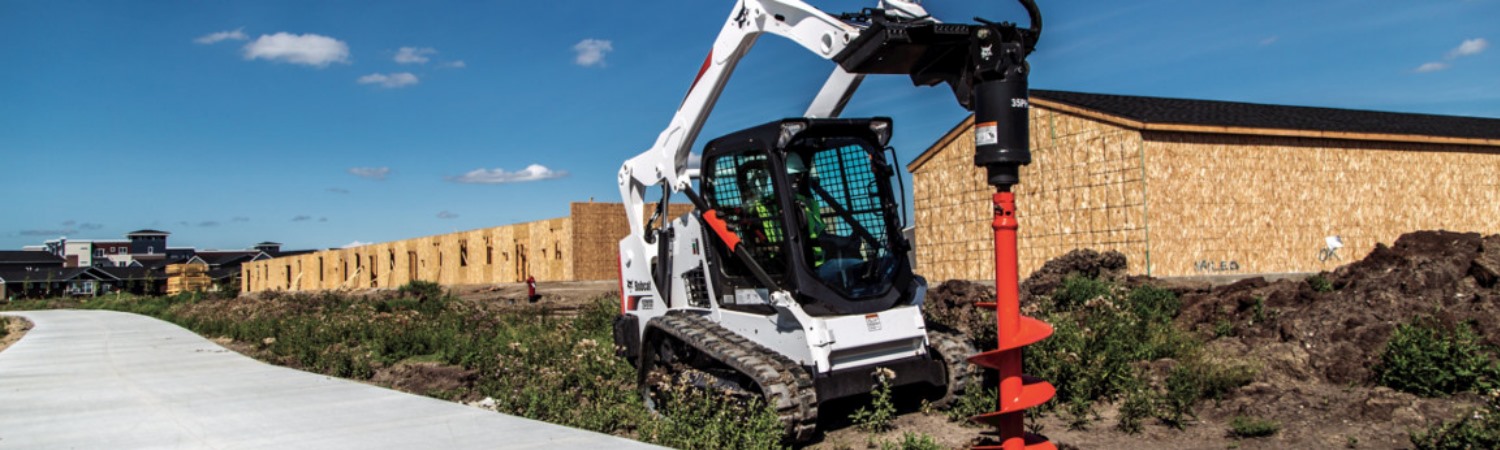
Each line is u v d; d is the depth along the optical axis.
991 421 5.42
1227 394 6.76
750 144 6.50
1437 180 17.78
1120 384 6.86
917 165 19.30
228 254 121.69
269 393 8.73
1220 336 8.88
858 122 6.45
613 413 6.99
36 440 6.68
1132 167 14.96
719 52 7.03
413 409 7.51
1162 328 8.77
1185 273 14.94
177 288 59.78
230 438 6.50
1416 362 6.28
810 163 6.50
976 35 4.39
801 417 5.88
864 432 6.42
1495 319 7.30
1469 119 23.02
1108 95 18.97
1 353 14.83
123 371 11.23
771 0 6.33
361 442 6.20
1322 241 16.30
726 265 7.09
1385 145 17.22
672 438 6.07
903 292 6.55
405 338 12.74
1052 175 16.56
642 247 8.60
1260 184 15.81
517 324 14.98
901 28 4.84
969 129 17.97
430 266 38.94
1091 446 5.76
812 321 6.01
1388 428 5.67
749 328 6.74
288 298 29.19
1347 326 7.41
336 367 11.03
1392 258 9.89
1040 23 4.66
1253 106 20.06
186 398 8.58
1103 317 8.62
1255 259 15.60
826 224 6.42
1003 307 4.52
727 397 6.20
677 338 7.55
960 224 18.25
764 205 6.54
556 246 29.31
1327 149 16.58
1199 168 15.30
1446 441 5.09
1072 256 13.38
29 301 54.88
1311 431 5.77
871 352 6.29
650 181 8.29
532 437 6.19
